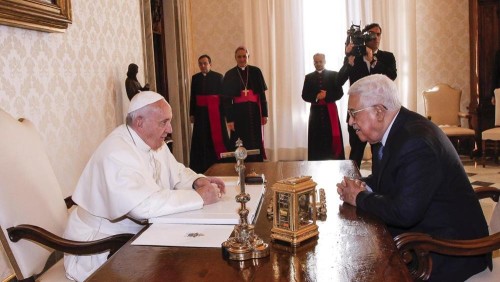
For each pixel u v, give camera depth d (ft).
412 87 25.44
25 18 9.14
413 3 25.00
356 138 19.40
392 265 4.51
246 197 4.96
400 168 6.39
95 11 12.80
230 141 21.90
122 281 4.36
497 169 21.18
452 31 25.32
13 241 6.65
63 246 6.59
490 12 22.63
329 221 5.96
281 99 26.53
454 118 23.86
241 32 26.66
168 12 23.24
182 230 5.70
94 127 12.66
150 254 4.98
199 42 27.12
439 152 6.39
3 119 7.27
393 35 25.48
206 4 26.86
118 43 14.38
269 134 26.84
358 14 25.64
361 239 5.25
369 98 6.72
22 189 7.00
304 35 26.40
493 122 23.32
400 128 6.70
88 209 7.06
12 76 9.25
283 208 5.17
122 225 7.40
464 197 6.64
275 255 4.84
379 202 6.27
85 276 6.97
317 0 26.12
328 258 4.72
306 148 26.73
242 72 21.59
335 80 20.98
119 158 6.86
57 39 10.86
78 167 11.75
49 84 10.52
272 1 26.21
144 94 7.34
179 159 23.70
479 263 6.61
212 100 21.91
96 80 12.84
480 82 23.20
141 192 6.49
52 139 10.60
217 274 4.44
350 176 8.72
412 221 6.17
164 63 23.22
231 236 5.42
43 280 7.07
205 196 6.66
